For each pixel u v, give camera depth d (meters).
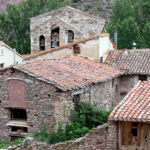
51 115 22.89
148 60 33.12
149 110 16.55
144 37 53.56
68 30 41.25
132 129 16.64
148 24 54.16
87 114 23.77
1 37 51.62
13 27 52.03
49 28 41.88
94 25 40.47
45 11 51.34
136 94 17.89
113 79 29.78
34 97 23.28
